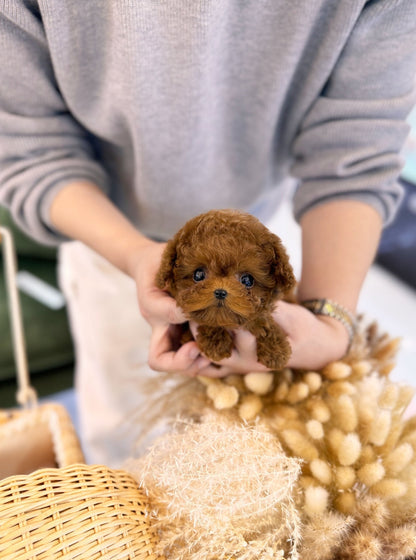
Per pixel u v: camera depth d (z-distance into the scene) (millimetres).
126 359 736
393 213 511
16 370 932
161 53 429
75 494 319
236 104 513
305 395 380
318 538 317
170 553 338
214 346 354
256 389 387
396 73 450
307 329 393
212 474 331
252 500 323
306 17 427
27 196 522
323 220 482
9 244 571
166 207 573
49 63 478
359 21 431
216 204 592
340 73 469
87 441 838
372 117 469
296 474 330
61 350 963
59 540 299
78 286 756
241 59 474
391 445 355
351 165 479
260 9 432
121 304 708
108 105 485
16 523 297
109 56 448
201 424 373
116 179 622
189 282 323
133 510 336
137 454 469
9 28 430
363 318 490
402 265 1367
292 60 460
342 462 340
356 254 459
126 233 476
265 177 594
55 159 521
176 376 442
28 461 522
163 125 482
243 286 309
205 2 395
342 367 394
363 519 329
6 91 477
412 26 427
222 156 557
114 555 308
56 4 409
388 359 450
